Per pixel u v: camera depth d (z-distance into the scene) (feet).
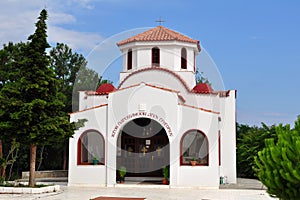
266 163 32.78
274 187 31.78
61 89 107.04
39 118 60.49
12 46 83.92
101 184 71.56
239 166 101.81
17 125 59.77
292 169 29.76
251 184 77.41
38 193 60.08
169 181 70.54
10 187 60.75
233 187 71.87
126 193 62.34
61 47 112.16
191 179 69.46
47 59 63.52
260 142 98.78
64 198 55.98
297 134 32.81
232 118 81.87
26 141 61.21
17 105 60.03
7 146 97.86
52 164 111.75
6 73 79.51
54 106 63.10
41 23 63.16
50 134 61.11
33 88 61.31
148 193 62.54
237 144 111.24
